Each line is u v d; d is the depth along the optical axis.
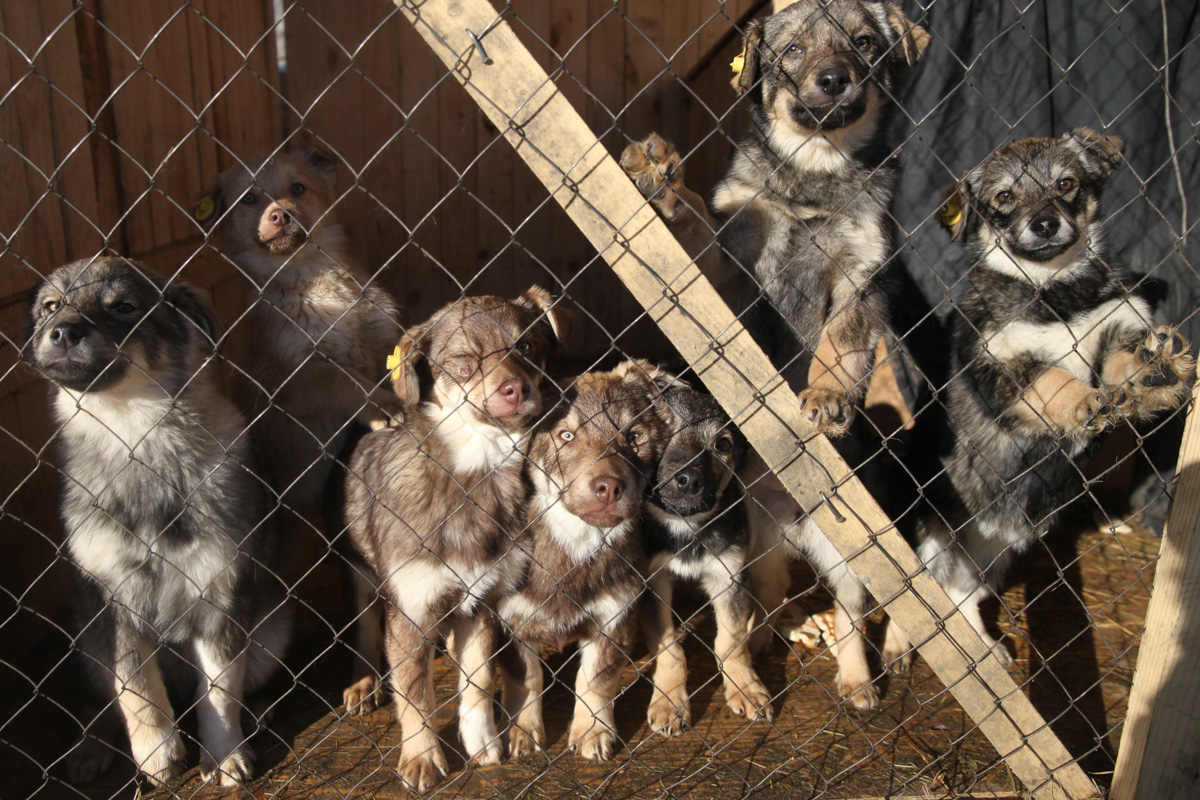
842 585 1.84
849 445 1.88
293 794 1.64
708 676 1.88
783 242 1.89
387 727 1.75
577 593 1.72
